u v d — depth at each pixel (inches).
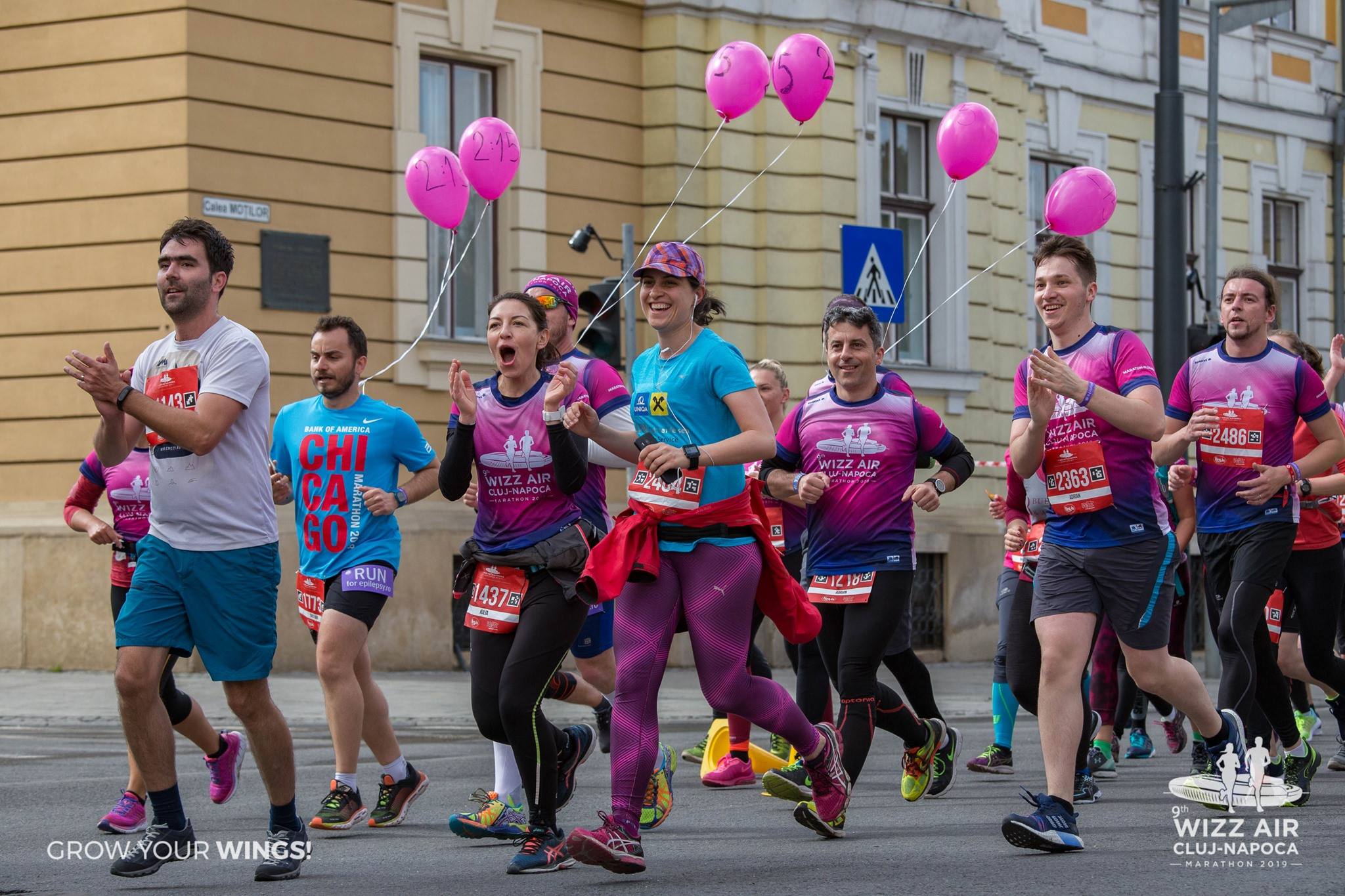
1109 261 957.2
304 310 648.4
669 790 305.6
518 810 294.0
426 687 606.9
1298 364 331.3
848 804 316.8
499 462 264.4
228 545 247.3
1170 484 351.6
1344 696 390.6
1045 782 374.6
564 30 722.8
